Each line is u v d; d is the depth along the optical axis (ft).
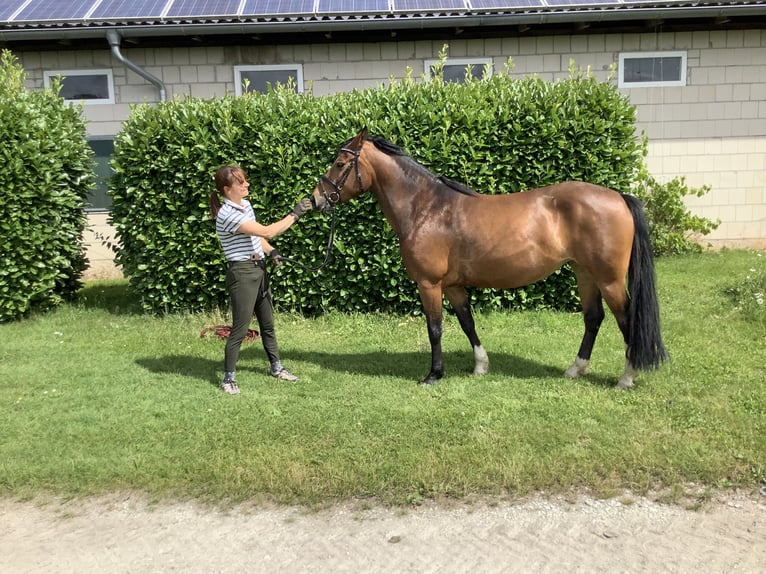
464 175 22.40
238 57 31.94
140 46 31.76
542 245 14.87
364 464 12.00
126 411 15.03
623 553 9.49
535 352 18.80
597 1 29.86
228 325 22.59
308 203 15.62
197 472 12.00
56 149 24.27
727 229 34.73
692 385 15.46
